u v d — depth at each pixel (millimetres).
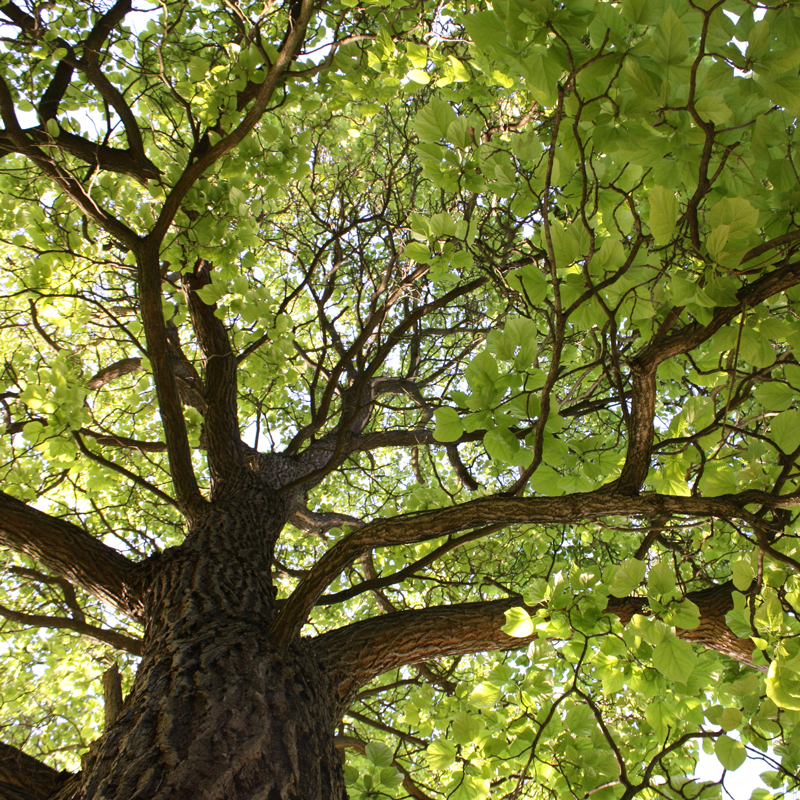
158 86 4020
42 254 3213
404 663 2582
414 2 2877
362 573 5094
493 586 4477
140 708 1674
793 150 1617
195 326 3701
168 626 2119
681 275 1619
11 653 5641
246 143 3104
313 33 3510
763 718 2051
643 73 1352
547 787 2447
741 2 1394
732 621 2002
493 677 2627
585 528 3836
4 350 5230
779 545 2115
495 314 4047
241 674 1800
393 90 3051
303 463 4285
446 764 2312
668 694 2484
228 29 4172
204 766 1443
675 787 2270
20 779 2098
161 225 2537
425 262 1944
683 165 1702
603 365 1782
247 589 2391
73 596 3631
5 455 3486
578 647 2230
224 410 3615
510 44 1354
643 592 2203
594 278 1682
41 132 3000
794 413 1805
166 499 2969
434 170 1890
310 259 5684
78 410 2713
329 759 1779
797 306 1730
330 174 5336
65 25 3654
